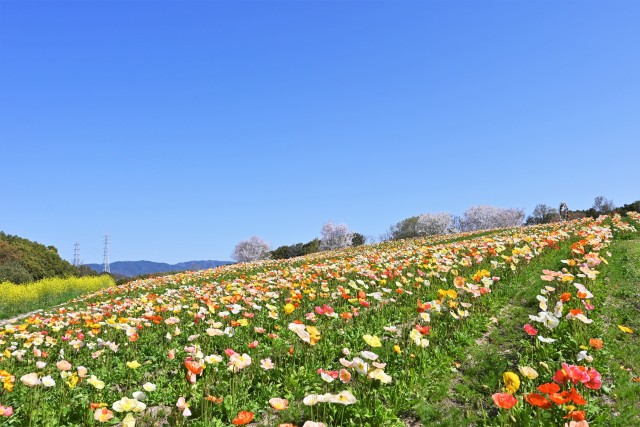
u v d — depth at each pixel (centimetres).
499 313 862
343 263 1552
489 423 505
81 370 631
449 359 661
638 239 1579
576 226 2081
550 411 494
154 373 738
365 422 508
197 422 518
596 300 854
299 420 539
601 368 599
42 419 562
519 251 1194
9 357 800
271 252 6316
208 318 1020
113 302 1540
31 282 3700
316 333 653
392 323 866
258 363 687
